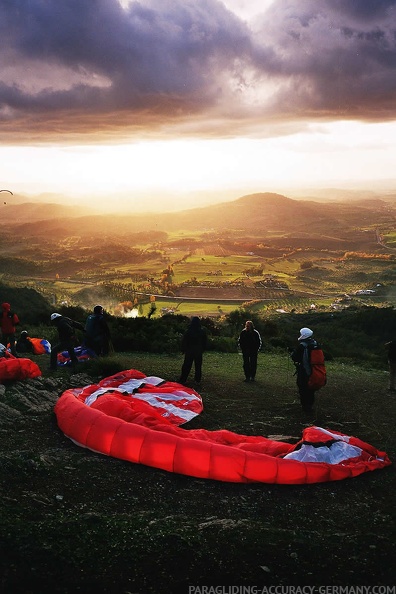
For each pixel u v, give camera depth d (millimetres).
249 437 7395
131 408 8016
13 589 3998
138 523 5148
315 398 10914
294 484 6441
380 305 198375
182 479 6453
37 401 9102
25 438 7457
